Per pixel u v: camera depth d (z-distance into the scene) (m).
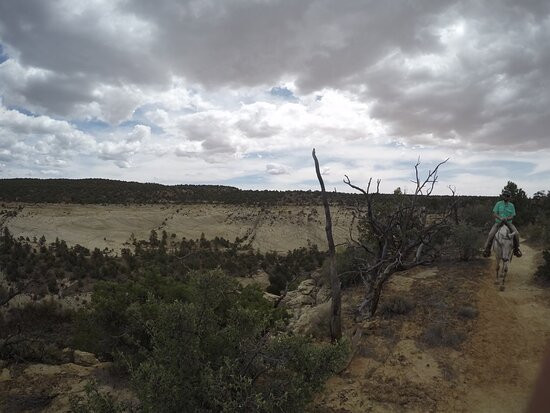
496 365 8.84
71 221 101.31
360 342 10.39
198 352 7.02
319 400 8.23
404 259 12.30
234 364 6.79
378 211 15.20
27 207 108.56
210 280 7.60
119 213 112.38
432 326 10.57
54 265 59.72
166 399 6.34
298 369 7.30
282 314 13.70
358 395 8.26
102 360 11.62
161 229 106.38
